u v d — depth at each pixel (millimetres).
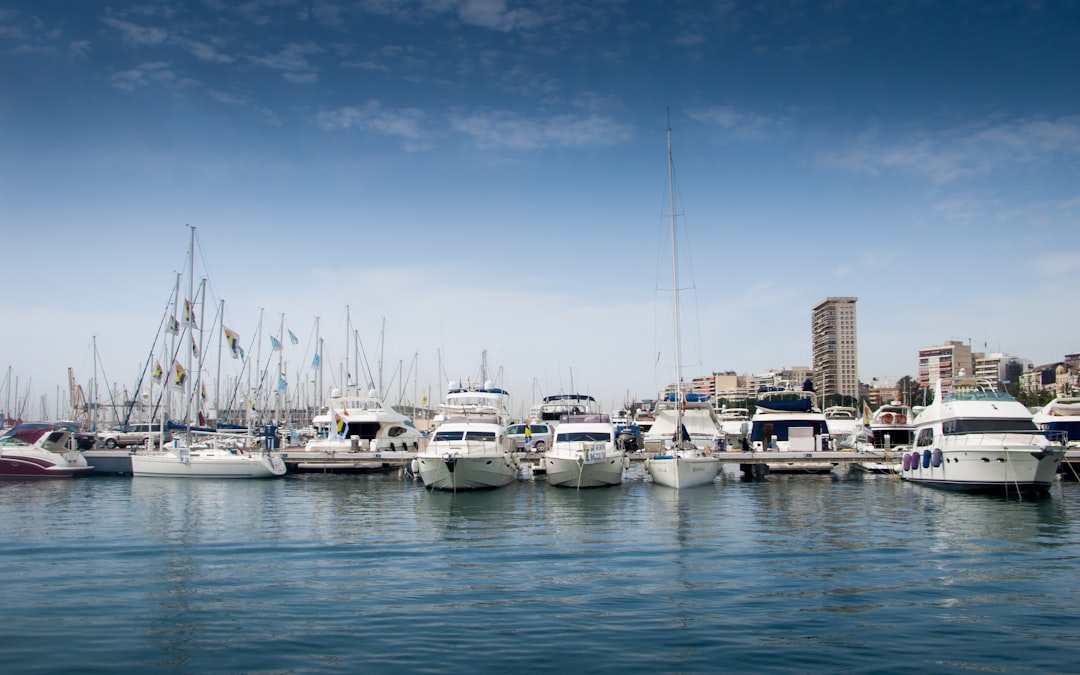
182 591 16609
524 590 16625
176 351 51312
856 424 63781
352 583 17359
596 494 36125
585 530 24906
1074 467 43469
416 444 54188
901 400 122938
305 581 17578
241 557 20422
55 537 23484
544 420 60656
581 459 37562
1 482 42531
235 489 39000
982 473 34250
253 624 14156
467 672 11711
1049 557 20078
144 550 21359
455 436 39594
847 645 12898
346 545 22219
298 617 14586
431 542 22719
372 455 48469
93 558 20250
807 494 35969
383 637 13367
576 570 18656
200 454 45250
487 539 23219
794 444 50375
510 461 41031
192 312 50375
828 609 15047
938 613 14750
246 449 50562
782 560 19750
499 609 15102
